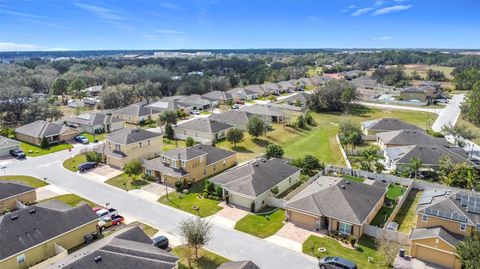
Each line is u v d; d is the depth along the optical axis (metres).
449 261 32.31
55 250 34.62
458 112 108.69
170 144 75.62
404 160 56.50
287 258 34.03
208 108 119.44
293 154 68.19
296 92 155.25
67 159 64.94
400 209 44.41
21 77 139.88
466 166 50.62
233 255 34.53
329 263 31.81
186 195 48.84
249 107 101.69
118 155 59.47
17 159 65.19
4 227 33.00
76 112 108.44
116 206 45.41
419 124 93.12
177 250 35.31
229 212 43.81
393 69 190.38
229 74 186.38
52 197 48.22
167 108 105.25
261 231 39.16
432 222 35.81
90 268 27.08
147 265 28.20
